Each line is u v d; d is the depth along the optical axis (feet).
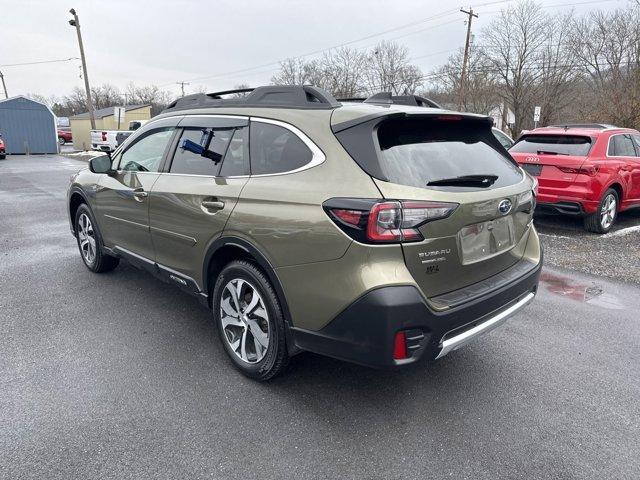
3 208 31.76
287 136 9.50
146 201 12.57
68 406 9.29
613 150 24.75
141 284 16.12
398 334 7.81
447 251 8.38
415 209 7.84
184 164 11.82
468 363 11.26
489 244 9.43
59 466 7.72
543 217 28.78
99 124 140.67
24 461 7.80
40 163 79.66
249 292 10.22
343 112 8.96
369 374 10.66
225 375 10.50
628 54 82.17
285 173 9.25
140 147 13.74
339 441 8.44
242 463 7.86
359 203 7.86
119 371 10.61
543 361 11.40
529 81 113.80
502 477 7.64
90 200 15.74
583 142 24.00
